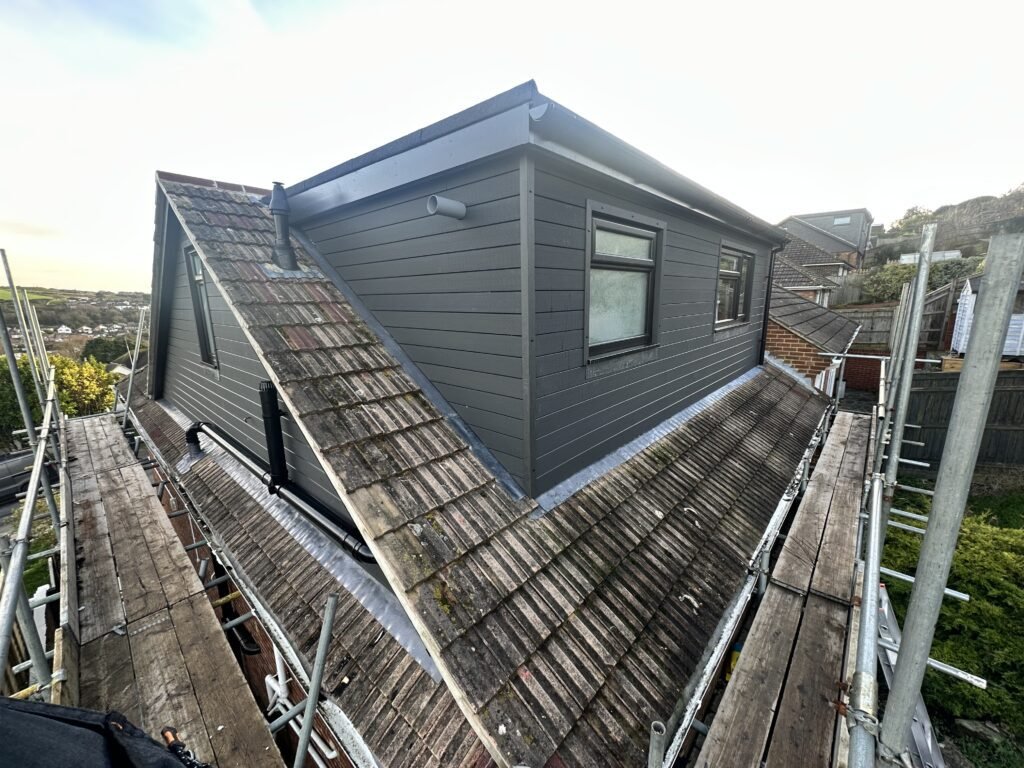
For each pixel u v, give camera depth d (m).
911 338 3.62
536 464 2.85
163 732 1.52
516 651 2.07
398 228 3.22
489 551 2.42
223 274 3.11
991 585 5.43
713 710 3.54
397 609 2.79
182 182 3.84
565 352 2.96
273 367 2.67
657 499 3.52
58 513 4.49
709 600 2.97
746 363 7.20
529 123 2.14
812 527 4.31
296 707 2.59
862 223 30.88
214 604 3.88
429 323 3.17
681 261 4.42
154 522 4.84
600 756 1.90
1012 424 8.55
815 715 2.40
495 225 2.59
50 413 5.48
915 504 8.09
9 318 9.99
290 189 3.79
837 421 7.34
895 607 5.45
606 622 2.45
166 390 7.91
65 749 1.14
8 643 1.60
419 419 2.91
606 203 3.11
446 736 2.18
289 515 3.89
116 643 3.14
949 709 4.37
